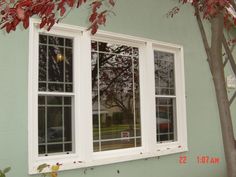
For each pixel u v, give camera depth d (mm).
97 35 6121
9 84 4945
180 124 7586
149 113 6789
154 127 6848
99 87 6148
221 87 2689
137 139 6648
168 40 7398
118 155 6234
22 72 5078
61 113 5574
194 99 7961
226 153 2686
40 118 5312
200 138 8008
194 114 7918
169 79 7480
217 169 8406
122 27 6477
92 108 6004
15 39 5043
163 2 7359
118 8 6438
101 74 6203
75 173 5582
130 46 6727
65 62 5680
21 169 4953
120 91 6469
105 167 6008
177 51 7707
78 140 5695
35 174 5062
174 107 7551
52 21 2652
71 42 5797
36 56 5285
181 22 7781
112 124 6277
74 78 5750
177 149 7344
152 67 6949
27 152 5027
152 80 6906
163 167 7043
